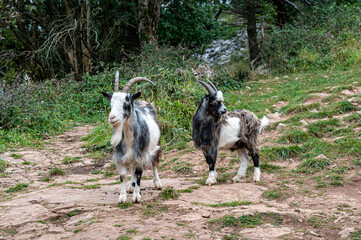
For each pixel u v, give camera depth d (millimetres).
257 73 17109
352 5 19750
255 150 6250
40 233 4164
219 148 6312
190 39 20141
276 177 6230
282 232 3908
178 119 9859
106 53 18047
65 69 19688
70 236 4059
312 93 11102
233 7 19156
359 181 5637
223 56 22031
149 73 11680
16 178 7211
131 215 4582
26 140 9766
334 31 17625
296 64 16750
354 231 3852
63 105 12891
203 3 20859
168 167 7723
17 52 18328
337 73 14078
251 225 4129
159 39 19156
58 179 7195
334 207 4641
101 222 4332
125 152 5012
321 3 19141
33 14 17891
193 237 3855
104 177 7371
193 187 5812
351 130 7715
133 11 18438
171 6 19469
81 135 10695
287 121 8977
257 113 10352
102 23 18969
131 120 4910
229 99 12250
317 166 6355
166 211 4699
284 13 20859
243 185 5816
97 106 13344
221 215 4453
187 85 10438
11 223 4438
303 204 4836
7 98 10812
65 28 16906
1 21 14727
